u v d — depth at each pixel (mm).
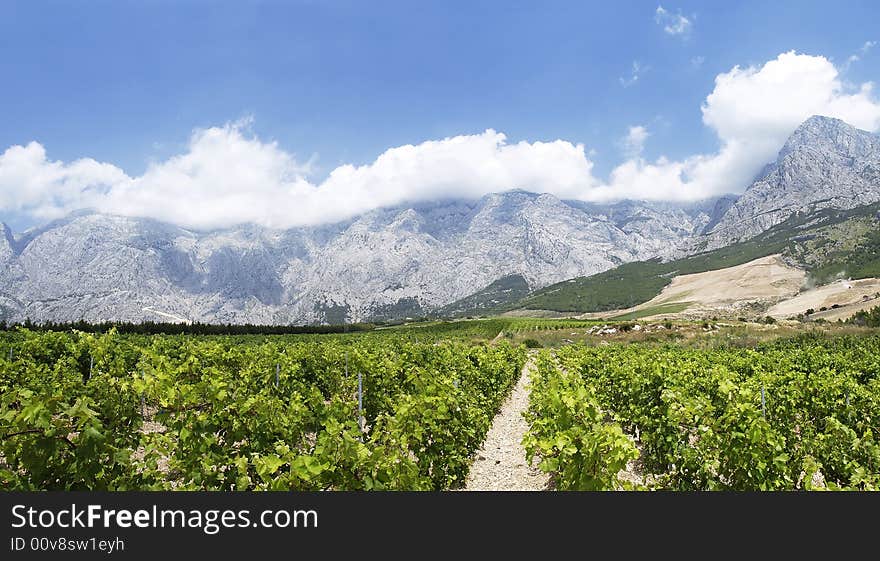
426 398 8172
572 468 6508
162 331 62156
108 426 7465
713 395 12469
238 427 7023
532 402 13469
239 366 15719
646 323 59688
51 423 4590
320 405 8547
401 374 14188
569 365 20453
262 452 6820
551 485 9766
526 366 33438
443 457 8422
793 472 8125
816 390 11914
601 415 8125
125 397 8891
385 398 12094
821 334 39062
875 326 51281
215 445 6332
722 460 7164
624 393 14172
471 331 75375
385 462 5559
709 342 42750
